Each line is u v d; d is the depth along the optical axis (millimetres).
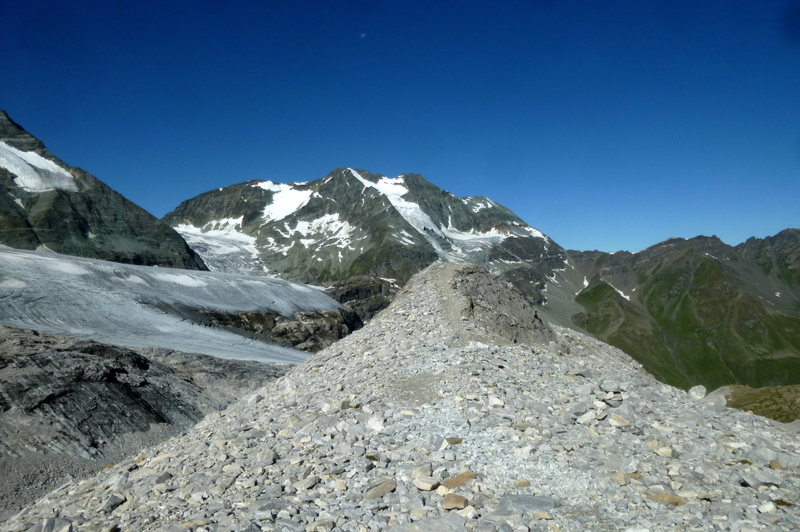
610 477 8656
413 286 24266
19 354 28922
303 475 9516
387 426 11414
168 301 79438
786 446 10227
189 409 34156
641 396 13000
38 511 10164
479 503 8141
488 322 20562
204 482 9633
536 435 10422
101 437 26172
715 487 8289
